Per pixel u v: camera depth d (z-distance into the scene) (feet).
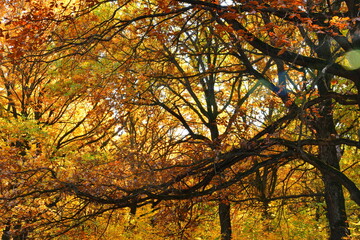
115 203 26.17
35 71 43.14
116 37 33.19
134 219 45.14
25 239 30.37
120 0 32.37
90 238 40.27
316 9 27.86
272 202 44.88
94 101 34.76
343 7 28.94
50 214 34.53
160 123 41.55
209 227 47.14
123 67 31.22
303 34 26.96
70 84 40.83
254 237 43.86
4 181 32.86
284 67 34.42
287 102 25.32
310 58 22.58
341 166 48.34
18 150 39.96
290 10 19.34
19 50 22.25
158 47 37.17
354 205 48.42
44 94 45.19
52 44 34.19
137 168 30.30
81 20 30.78
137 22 34.86
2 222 30.14
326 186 34.88
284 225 44.11
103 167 32.73
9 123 42.39
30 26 22.29
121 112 35.65
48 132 44.83
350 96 23.79
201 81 43.68
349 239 33.78
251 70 26.81
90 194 26.78
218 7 20.07
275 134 24.89
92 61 37.96
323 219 48.42
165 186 27.12
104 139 47.67
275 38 20.22
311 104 24.95
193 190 28.09
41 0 24.61
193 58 43.39
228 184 27.09
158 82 35.91
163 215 30.04
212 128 43.68
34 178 33.88
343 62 26.03
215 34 27.20
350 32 22.34
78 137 49.01
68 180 29.19
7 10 29.73
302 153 24.53
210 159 26.71
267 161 26.20
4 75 44.83
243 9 19.71
